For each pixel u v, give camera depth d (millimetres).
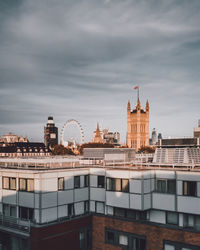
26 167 41688
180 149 46750
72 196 40656
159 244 35281
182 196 34469
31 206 37625
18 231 37531
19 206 39219
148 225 36188
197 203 33312
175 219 35438
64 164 44125
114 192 38156
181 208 34469
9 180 40750
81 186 42031
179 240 33781
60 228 37688
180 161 45875
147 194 36250
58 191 38938
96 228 41156
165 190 36281
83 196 42219
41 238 35594
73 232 39188
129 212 38531
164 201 35875
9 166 43406
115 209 39844
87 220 41062
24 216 38781
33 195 37438
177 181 35000
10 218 40156
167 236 34656
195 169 35906
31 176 37844
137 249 37094
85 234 40906
